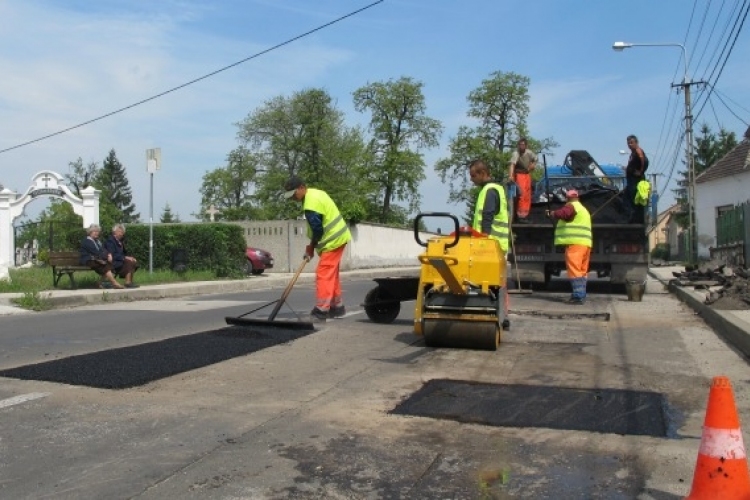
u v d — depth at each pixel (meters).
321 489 3.79
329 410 5.22
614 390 5.86
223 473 4.00
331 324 9.30
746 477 3.42
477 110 52.50
